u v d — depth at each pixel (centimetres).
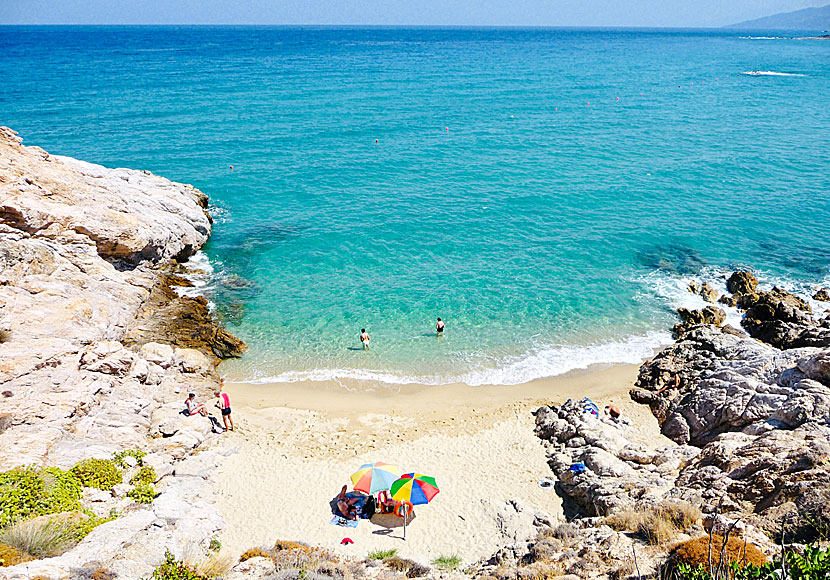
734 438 2222
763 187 5703
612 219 4975
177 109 9238
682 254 4319
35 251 2997
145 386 2744
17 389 2280
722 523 1541
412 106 9981
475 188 5756
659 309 3625
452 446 2569
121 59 17712
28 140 7100
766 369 2542
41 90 10744
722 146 7281
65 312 2786
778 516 1558
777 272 3997
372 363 3180
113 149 6881
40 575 1381
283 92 11200
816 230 4678
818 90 12131
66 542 1636
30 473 1970
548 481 2303
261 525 2097
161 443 2447
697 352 2956
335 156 6825
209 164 6438
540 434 2633
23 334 2562
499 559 1762
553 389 2962
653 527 1603
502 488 2280
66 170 3872
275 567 1714
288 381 3041
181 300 3634
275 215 5112
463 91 11762
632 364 3145
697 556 1280
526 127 8456
